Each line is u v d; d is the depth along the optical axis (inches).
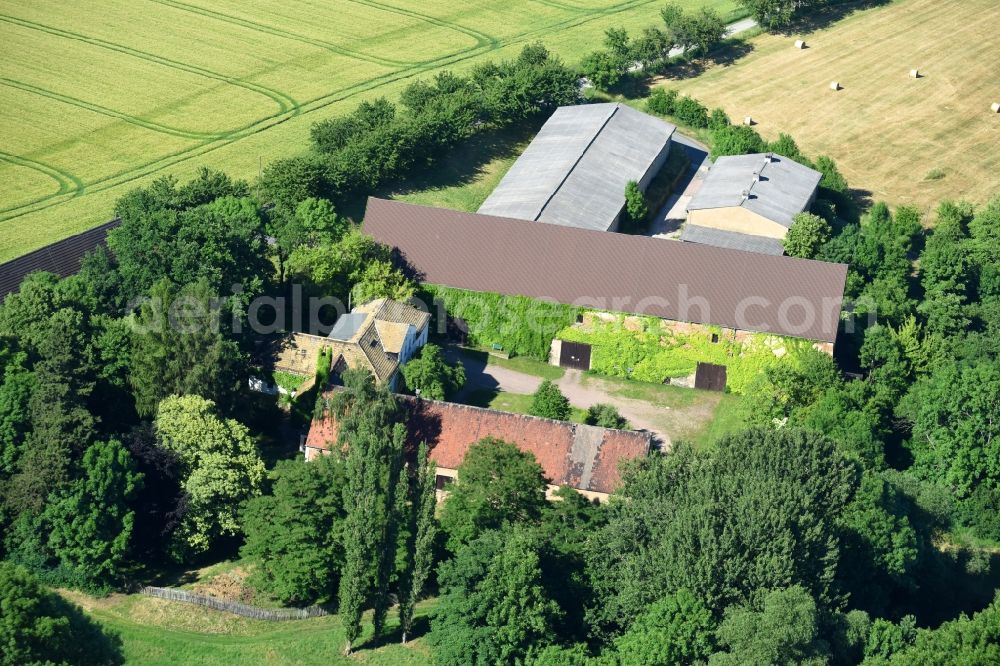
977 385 5280.5
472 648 4013.3
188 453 4699.8
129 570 4579.2
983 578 4977.9
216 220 5595.5
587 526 4490.7
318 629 4333.2
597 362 5959.6
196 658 4151.1
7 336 4891.7
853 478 4571.9
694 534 4165.8
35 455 4480.8
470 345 6087.6
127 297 5457.7
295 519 4399.6
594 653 4173.2
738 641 3905.0
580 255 6033.5
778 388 5408.5
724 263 5940.0
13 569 3858.3
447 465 4931.1
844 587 4402.1
